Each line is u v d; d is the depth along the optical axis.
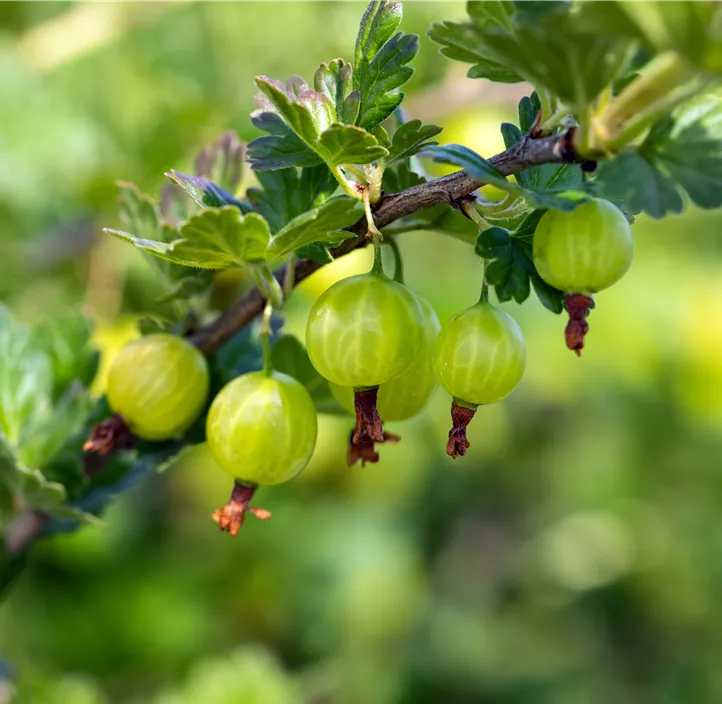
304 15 0.57
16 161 0.51
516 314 0.67
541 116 0.29
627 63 0.28
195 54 0.57
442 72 0.57
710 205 0.28
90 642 0.60
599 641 0.85
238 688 0.41
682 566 0.82
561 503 0.85
